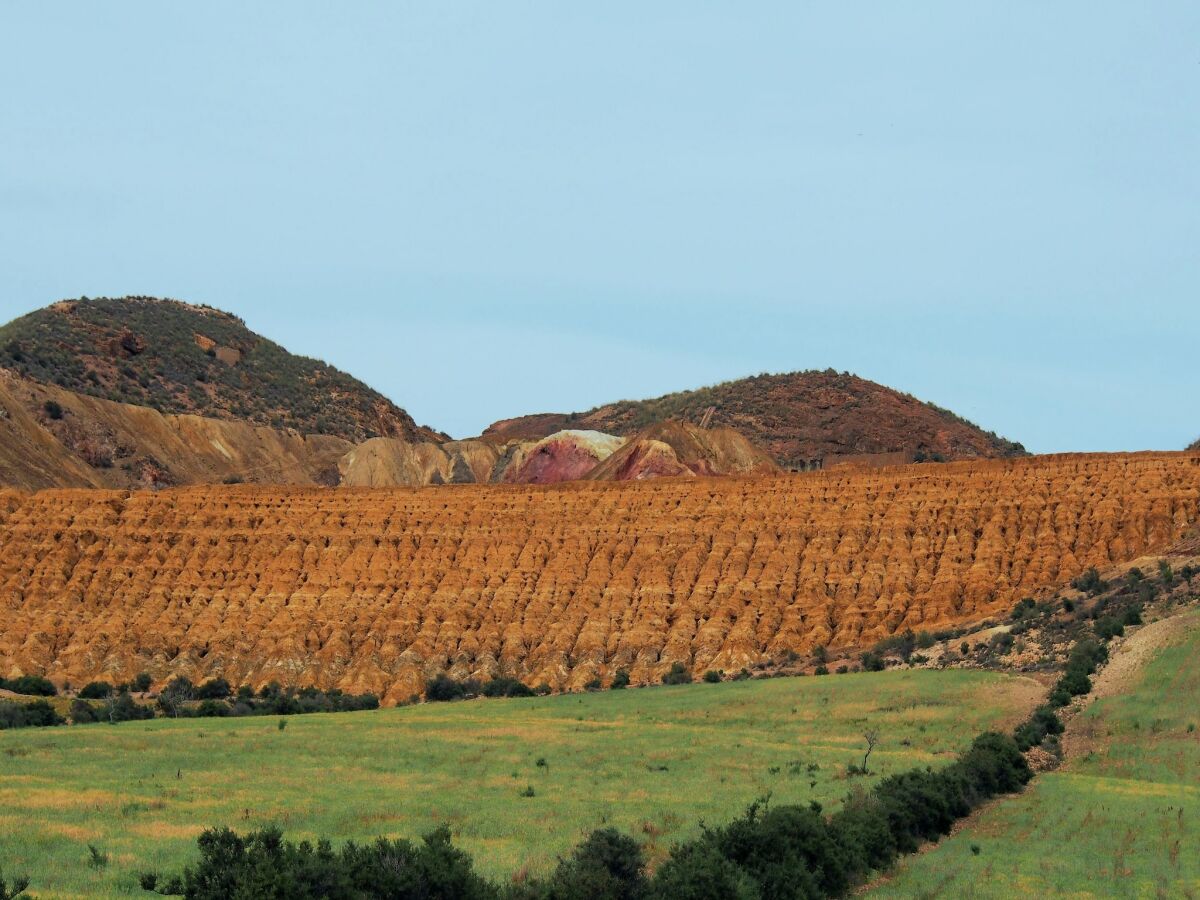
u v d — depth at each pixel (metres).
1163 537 192.25
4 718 154.75
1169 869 83.25
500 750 127.44
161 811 94.00
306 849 70.19
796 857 77.69
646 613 199.25
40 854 78.81
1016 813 100.88
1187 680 137.62
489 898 68.81
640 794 104.31
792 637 189.62
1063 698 138.25
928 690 148.88
